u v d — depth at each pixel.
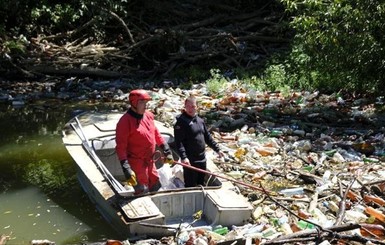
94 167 8.22
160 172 8.03
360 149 10.09
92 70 16.16
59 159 10.19
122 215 7.00
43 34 17.97
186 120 7.75
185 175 7.87
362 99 13.28
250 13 19.53
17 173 9.52
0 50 16.23
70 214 7.92
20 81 15.86
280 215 7.57
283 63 15.98
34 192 8.70
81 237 7.25
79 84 15.69
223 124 11.65
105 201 7.39
